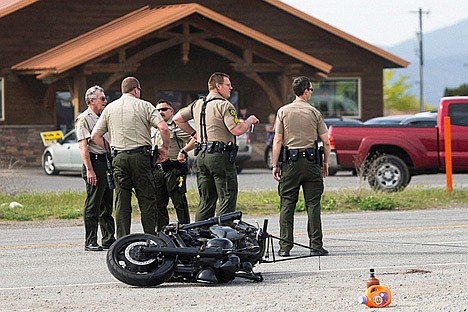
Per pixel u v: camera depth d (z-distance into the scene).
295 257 23.94
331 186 49.91
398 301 18.41
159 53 78.06
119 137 25.42
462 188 45.84
